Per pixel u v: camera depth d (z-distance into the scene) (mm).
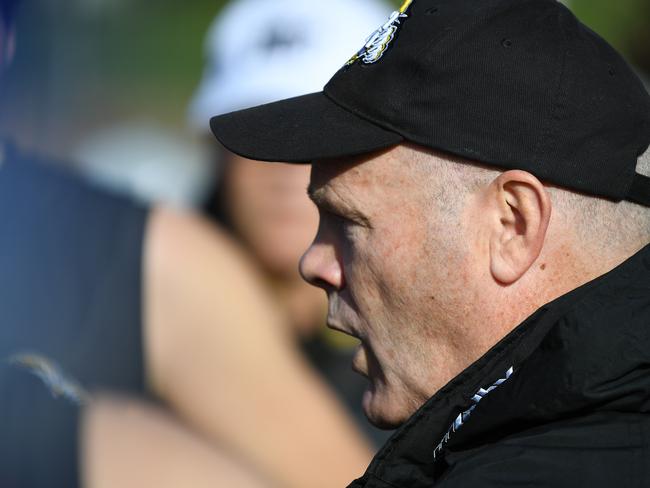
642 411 5574
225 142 6672
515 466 5434
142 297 7055
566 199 6137
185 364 7047
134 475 4820
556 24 6402
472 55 6211
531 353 5906
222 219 12883
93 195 7227
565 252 6145
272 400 7055
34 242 6871
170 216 7441
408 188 6309
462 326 6305
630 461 5426
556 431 5539
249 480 4859
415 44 6348
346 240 6672
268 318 7359
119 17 42312
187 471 4809
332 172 6523
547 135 6094
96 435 5016
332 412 7273
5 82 6898
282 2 13328
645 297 5746
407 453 6094
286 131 6578
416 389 6520
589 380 5445
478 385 6039
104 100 34094
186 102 38281
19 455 5355
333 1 13336
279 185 12477
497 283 6203
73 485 5184
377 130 6340
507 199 6133
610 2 23469
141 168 23969
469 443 5910
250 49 13344
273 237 12516
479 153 6117
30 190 7027
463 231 6215
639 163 6340
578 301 5734
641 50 23016
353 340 12789
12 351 6363
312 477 6969
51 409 5410
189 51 42844
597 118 6164
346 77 6668
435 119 6191
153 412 5180
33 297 6695
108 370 6863
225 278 7293
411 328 6469
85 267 6945
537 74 6168
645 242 6328
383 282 6480
